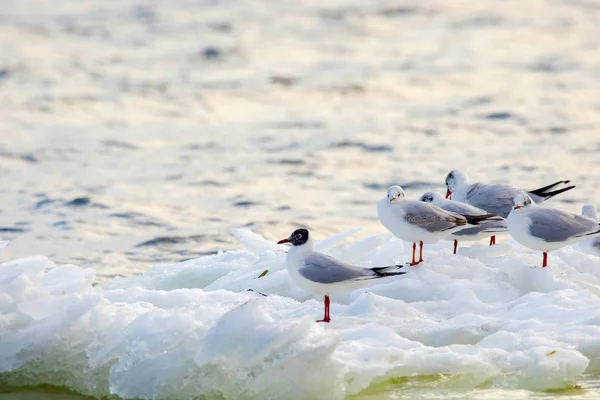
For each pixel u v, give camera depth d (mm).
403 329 10070
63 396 9586
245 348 8852
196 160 23344
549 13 51438
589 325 10023
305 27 46656
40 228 17125
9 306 9938
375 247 12688
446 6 53125
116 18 47875
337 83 34594
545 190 12961
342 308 10781
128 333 9414
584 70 36844
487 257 12266
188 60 38719
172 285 12367
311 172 22203
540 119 28516
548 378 9266
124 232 16984
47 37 42875
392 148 24906
